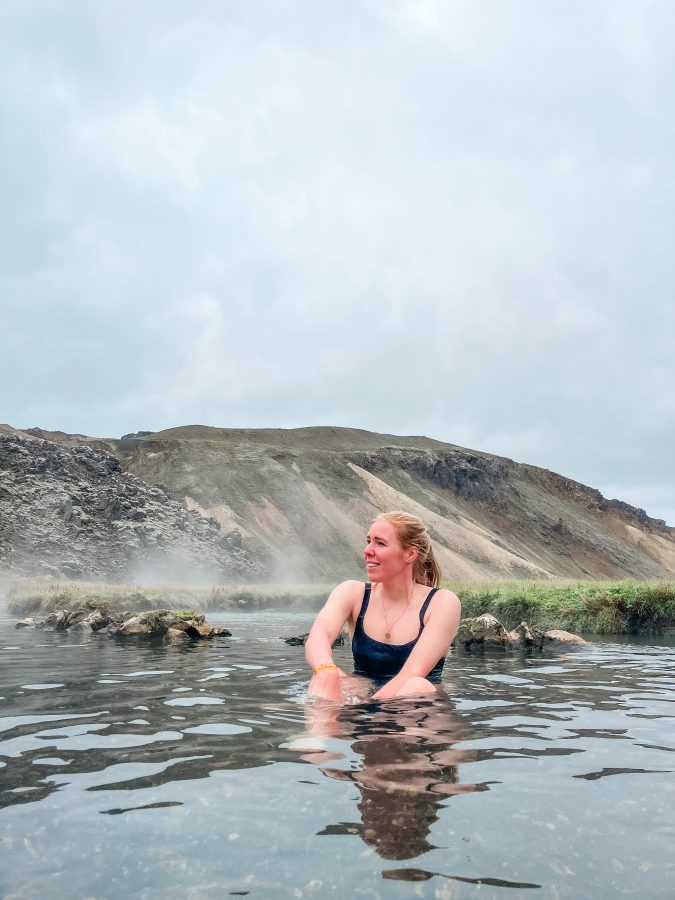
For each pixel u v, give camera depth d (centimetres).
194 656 713
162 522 9938
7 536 8019
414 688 385
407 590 435
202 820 177
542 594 1509
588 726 316
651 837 169
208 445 16550
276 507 14575
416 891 138
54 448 10638
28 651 778
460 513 18712
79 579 7706
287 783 208
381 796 197
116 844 162
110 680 495
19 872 147
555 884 142
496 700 397
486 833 169
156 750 254
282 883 141
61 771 226
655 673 583
